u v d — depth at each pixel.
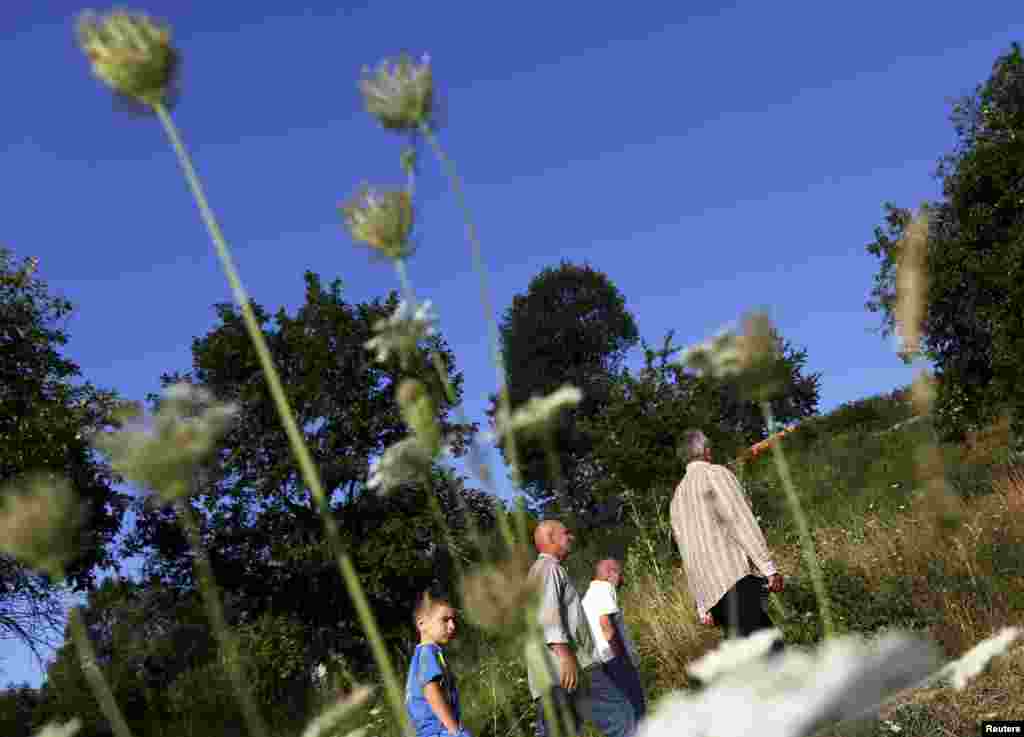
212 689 9.80
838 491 11.04
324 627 15.40
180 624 15.35
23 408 13.14
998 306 10.36
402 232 0.96
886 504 8.84
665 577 8.31
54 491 0.64
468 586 0.72
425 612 3.50
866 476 11.32
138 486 0.67
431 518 14.73
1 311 13.57
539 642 0.71
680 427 10.35
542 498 11.88
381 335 0.93
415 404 0.87
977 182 11.08
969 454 9.84
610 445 10.85
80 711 9.13
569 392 0.88
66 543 0.64
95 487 12.82
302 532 16.27
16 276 13.98
